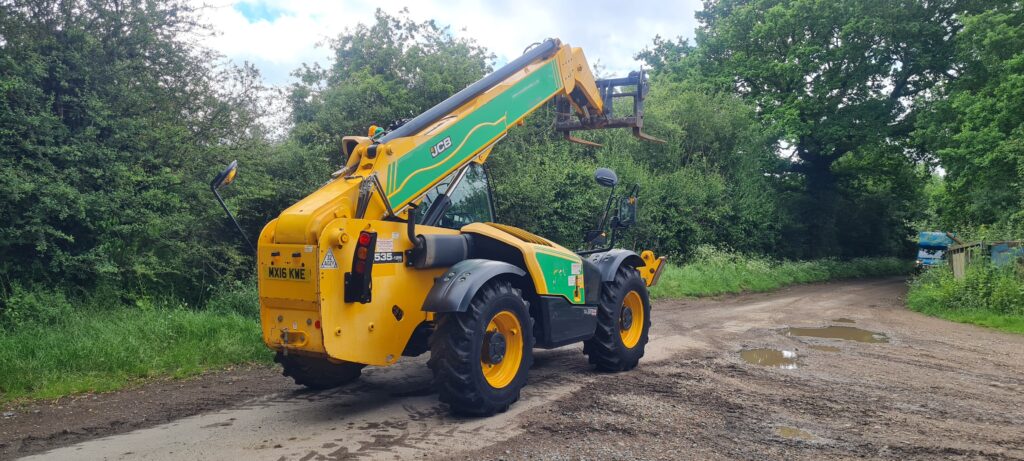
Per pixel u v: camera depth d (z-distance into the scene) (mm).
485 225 5969
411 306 5172
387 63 14812
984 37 21422
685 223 22109
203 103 9812
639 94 7613
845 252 34406
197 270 9062
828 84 28156
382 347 4906
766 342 8922
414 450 4164
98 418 4961
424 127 5578
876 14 26859
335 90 13078
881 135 28172
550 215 16688
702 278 19047
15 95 7559
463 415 4961
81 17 8453
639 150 22656
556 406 5230
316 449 4195
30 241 7469
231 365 6945
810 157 32688
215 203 9219
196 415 5047
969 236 17594
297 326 4598
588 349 6617
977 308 13055
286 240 4574
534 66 6691
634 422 4773
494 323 5164
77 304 7738
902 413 5148
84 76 8234
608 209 7285
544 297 5668
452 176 5852
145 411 5164
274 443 4332
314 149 11188
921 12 27266
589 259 6832
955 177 22578
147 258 8430
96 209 7809
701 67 31609
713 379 6336
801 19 28141
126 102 8625
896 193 35625
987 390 6074
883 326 11156
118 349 6559
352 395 5680
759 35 29266
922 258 27062
